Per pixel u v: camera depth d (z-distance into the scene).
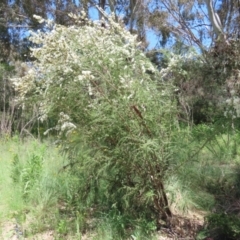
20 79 3.91
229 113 4.91
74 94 3.72
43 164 5.25
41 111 4.03
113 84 3.64
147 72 4.05
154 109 3.63
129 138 3.50
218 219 3.54
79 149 3.86
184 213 4.23
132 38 3.84
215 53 6.77
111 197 3.97
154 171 3.67
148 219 3.89
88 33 3.81
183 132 3.82
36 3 14.67
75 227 3.87
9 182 5.00
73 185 4.31
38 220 4.04
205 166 5.55
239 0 11.15
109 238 3.56
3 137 9.03
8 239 3.76
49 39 3.75
